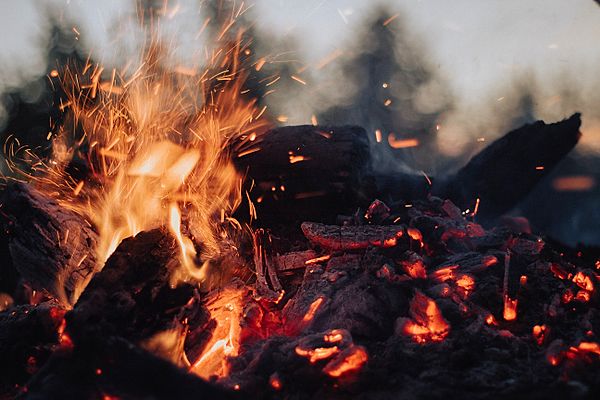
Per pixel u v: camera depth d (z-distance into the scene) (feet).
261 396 7.00
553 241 12.05
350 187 11.03
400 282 8.70
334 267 9.31
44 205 9.36
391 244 9.27
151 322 7.50
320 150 11.19
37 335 8.64
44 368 6.67
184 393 6.05
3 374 8.19
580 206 17.35
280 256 9.87
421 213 11.09
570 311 8.64
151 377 6.17
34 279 9.57
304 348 7.29
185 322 7.76
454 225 10.38
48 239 9.15
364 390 6.89
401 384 6.96
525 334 8.18
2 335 8.69
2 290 11.80
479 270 9.21
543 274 9.46
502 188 13.47
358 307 8.26
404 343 7.66
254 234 10.52
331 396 6.88
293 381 7.15
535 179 13.58
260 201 11.22
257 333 8.39
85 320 6.99
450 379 6.91
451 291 8.56
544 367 7.23
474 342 7.64
